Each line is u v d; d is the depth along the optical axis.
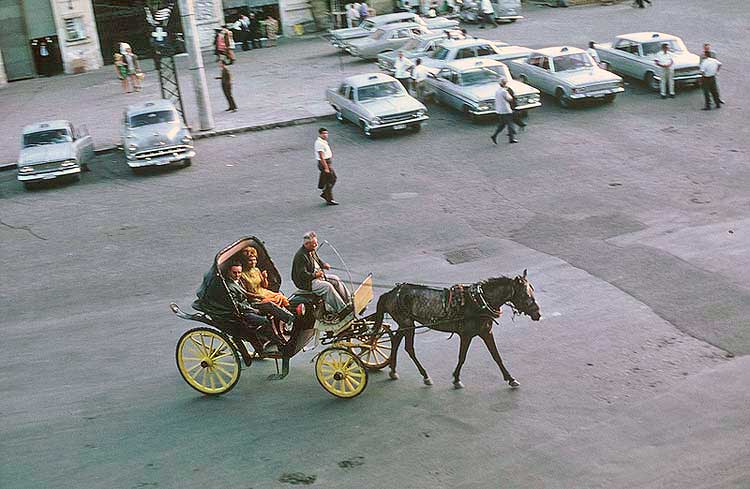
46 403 13.17
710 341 13.77
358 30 42.72
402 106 27.50
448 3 49.28
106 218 22.45
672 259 17.23
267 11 49.78
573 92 29.03
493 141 26.36
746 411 11.66
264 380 13.51
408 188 23.00
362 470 10.86
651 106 29.30
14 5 44.25
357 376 12.63
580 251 18.06
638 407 11.94
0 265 19.80
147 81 40.47
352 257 18.53
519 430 11.53
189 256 19.44
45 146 25.84
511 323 15.00
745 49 35.59
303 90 35.12
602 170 23.44
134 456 11.49
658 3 47.47
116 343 15.28
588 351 13.70
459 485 10.42
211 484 10.75
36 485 10.91
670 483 10.24
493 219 20.41
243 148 27.84
